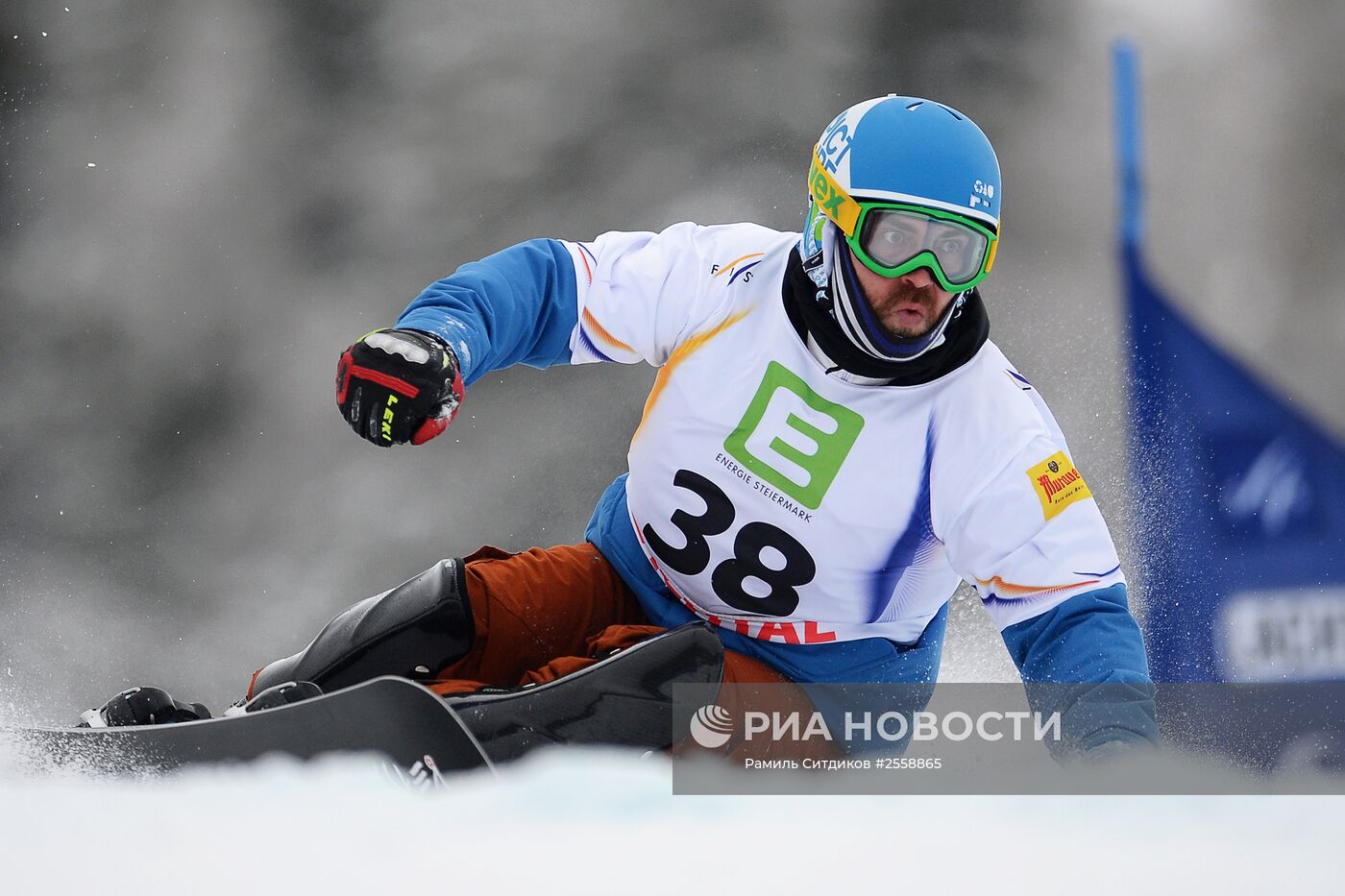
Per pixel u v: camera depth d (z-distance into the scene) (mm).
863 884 6750
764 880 6707
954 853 7188
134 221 38750
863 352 11258
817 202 11336
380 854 6938
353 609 12602
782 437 11680
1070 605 11062
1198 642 25906
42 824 7289
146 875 6641
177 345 36938
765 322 11805
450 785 9422
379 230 39562
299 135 40688
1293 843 7480
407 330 10789
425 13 42469
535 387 33875
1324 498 29594
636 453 12430
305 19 42062
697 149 41406
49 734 9875
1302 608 26453
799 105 42219
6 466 34094
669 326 12141
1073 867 7039
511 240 39781
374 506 33406
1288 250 38844
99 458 34656
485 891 6504
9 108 39938
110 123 40188
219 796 7895
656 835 7336
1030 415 11594
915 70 42969
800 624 12281
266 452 35312
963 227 10836
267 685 12562
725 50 42781
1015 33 43125
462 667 12672
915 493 11641
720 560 12148
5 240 38094
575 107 41656
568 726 10234
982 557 11414
